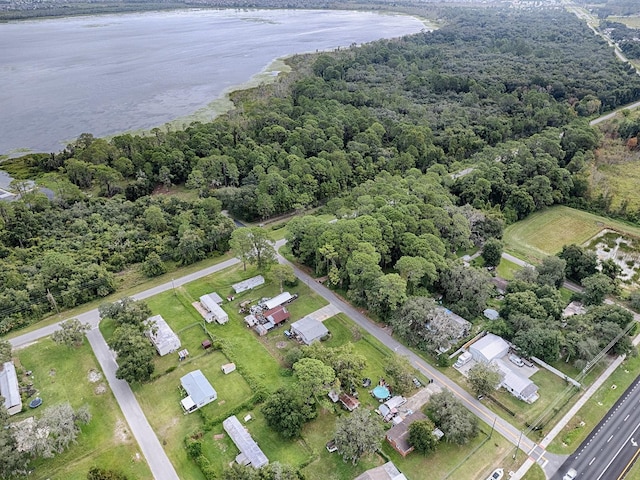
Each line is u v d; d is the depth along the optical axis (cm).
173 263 10894
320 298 9606
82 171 14138
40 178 14988
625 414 7025
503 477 6056
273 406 6538
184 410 6975
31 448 5928
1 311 8750
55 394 7281
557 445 6519
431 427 6319
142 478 6009
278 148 15650
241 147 15212
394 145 16875
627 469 6206
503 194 13312
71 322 8106
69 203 12912
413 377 7456
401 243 9919
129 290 9869
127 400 7175
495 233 11538
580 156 15125
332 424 6806
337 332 8631
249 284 9862
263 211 12456
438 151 15662
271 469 5638
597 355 7719
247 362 7919
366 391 7381
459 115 18838
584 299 9156
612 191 14462
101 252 10638
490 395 7262
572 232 12569
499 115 19362
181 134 16212
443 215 10775
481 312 9069
